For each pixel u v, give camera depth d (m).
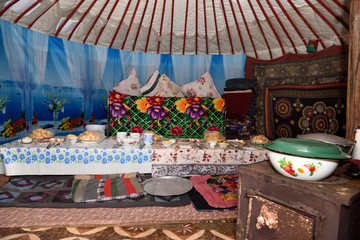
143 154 1.98
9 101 3.23
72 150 1.84
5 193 1.72
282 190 1.06
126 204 1.67
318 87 3.42
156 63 5.02
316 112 3.44
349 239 0.97
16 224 1.51
